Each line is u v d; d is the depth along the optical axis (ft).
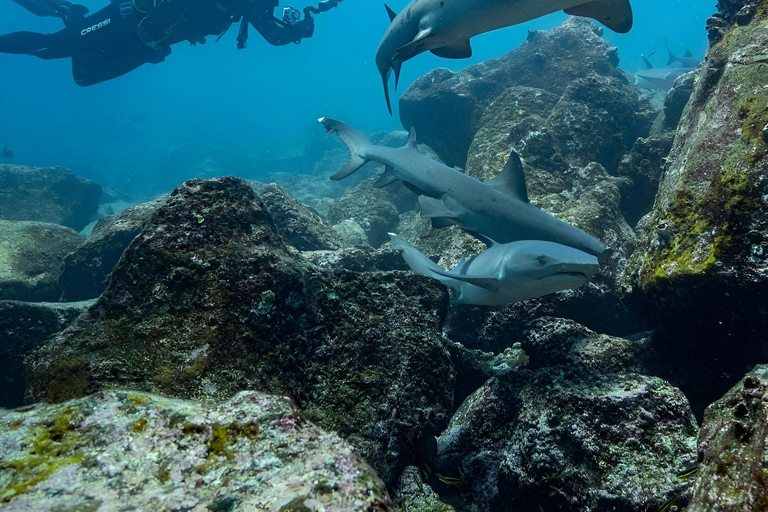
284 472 3.62
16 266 21.77
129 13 27.91
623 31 15.20
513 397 10.94
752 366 9.17
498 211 14.99
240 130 255.91
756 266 8.04
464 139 33.81
